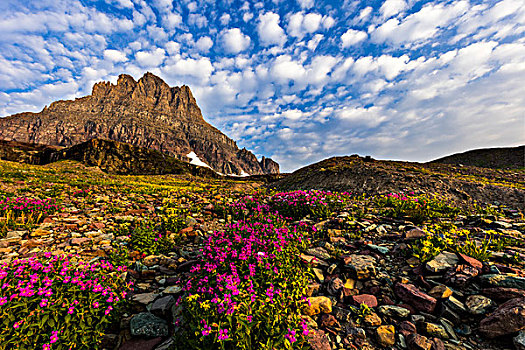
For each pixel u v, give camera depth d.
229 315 2.83
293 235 6.53
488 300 3.52
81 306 3.24
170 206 12.88
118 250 6.29
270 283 3.91
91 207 11.58
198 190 22.81
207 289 3.75
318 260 5.42
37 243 6.70
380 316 3.75
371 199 13.06
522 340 2.81
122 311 3.89
